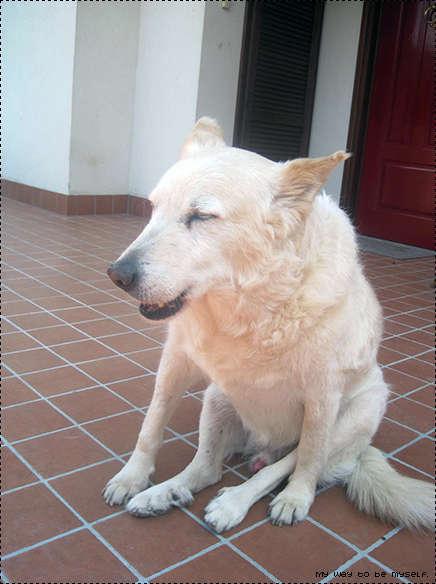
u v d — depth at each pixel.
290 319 0.76
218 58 2.84
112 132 3.16
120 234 2.73
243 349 0.78
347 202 3.21
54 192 3.15
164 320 0.70
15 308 1.62
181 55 2.88
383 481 0.86
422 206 3.01
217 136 0.86
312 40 3.16
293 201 0.73
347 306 0.80
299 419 0.88
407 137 3.01
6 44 3.45
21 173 3.44
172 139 3.01
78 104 2.97
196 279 0.69
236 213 0.70
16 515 0.77
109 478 0.88
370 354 0.91
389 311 1.94
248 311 0.74
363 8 2.97
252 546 0.76
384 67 3.02
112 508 0.81
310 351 0.78
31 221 2.87
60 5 2.93
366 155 3.17
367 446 0.95
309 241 0.77
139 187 3.26
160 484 0.83
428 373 1.42
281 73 3.08
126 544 0.74
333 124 3.21
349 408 0.92
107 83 3.06
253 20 2.89
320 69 3.22
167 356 0.86
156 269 0.66
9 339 1.39
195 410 1.15
